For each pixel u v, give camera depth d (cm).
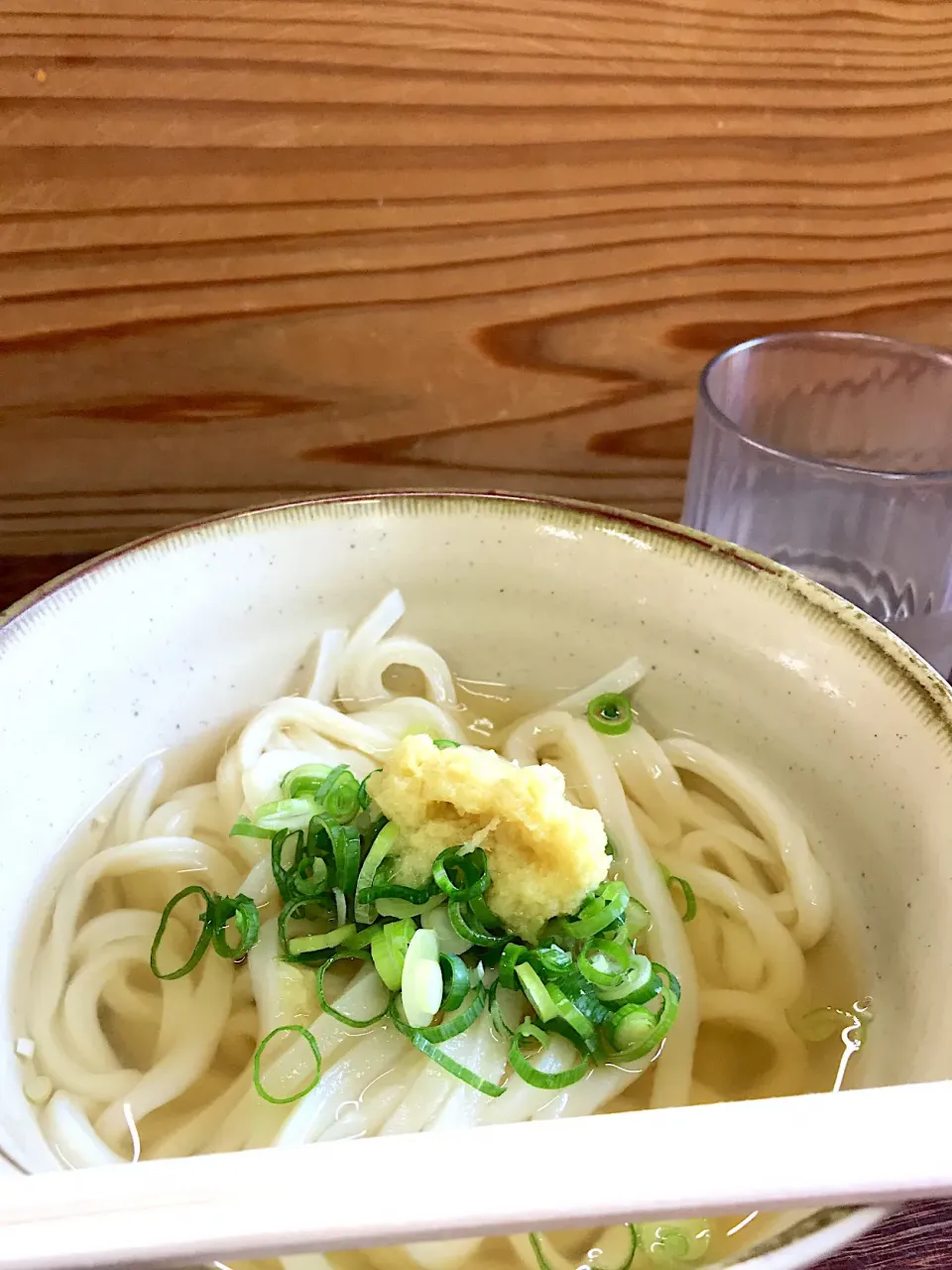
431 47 18
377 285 21
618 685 19
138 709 18
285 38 18
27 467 22
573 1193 10
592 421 24
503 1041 15
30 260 19
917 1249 14
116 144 19
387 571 19
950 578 21
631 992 15
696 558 18
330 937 15
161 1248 9
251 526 19
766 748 18
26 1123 14
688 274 22
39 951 16
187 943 17
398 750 16
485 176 20
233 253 20
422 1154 10
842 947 16
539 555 19
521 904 15
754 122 20
